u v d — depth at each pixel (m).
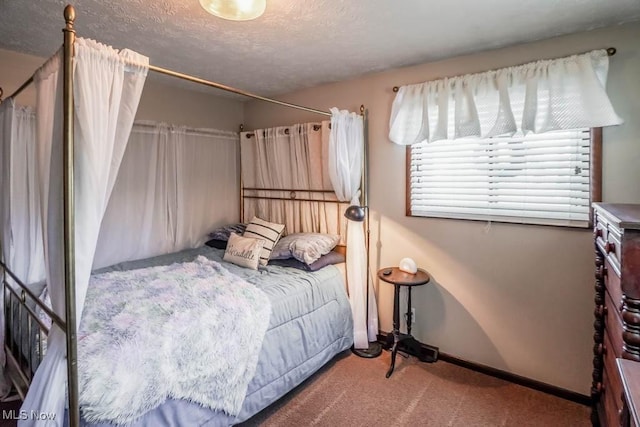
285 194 3.60
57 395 1.32
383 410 2.17
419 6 1.84
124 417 1.40
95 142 1.37
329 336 2.65
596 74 2.04
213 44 2.35
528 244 2.39
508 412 2.15
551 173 2.31
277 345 2.17
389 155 2.99
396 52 2.50
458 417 2.10
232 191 4.00
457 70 2.59
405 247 2.95
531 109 2.20
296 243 2.96
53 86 1.44
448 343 2.77
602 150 2.11
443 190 2.76
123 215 3.10
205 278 2.45
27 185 2.29
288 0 1.77
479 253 2.60
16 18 2.01
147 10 1.89
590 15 1.93
